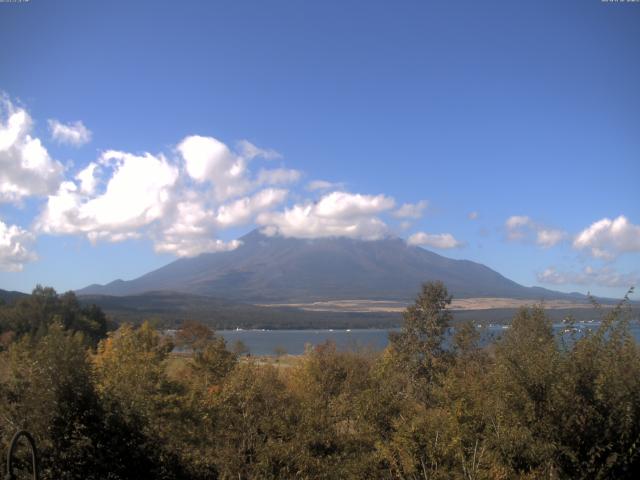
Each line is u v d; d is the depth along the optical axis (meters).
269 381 14.94
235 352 22.61
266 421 13.21
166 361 23.47
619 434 8.73
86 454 9.70
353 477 11.73
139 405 10.83
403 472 11.69
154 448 10.76
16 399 9.87
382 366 18.36
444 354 29.72
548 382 9.20
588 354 9.29
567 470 8.95
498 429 10.40
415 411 13.36
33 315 55.53
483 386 11.84
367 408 13.25
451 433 11.30
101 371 15.28
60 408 9.63
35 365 9.95
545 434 9.07
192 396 14.81
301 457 12.15
